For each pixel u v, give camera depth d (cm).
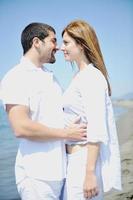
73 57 167
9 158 304
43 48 173
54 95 172
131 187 304
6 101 164
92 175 156
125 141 309
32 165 170
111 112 167
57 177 169
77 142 166
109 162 166
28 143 171
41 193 170
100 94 157
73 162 166
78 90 163
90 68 164
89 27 166
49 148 169
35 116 168
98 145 156
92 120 155
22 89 164
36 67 175
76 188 164
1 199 304
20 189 178
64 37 169
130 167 306
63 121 171
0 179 306
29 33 173
